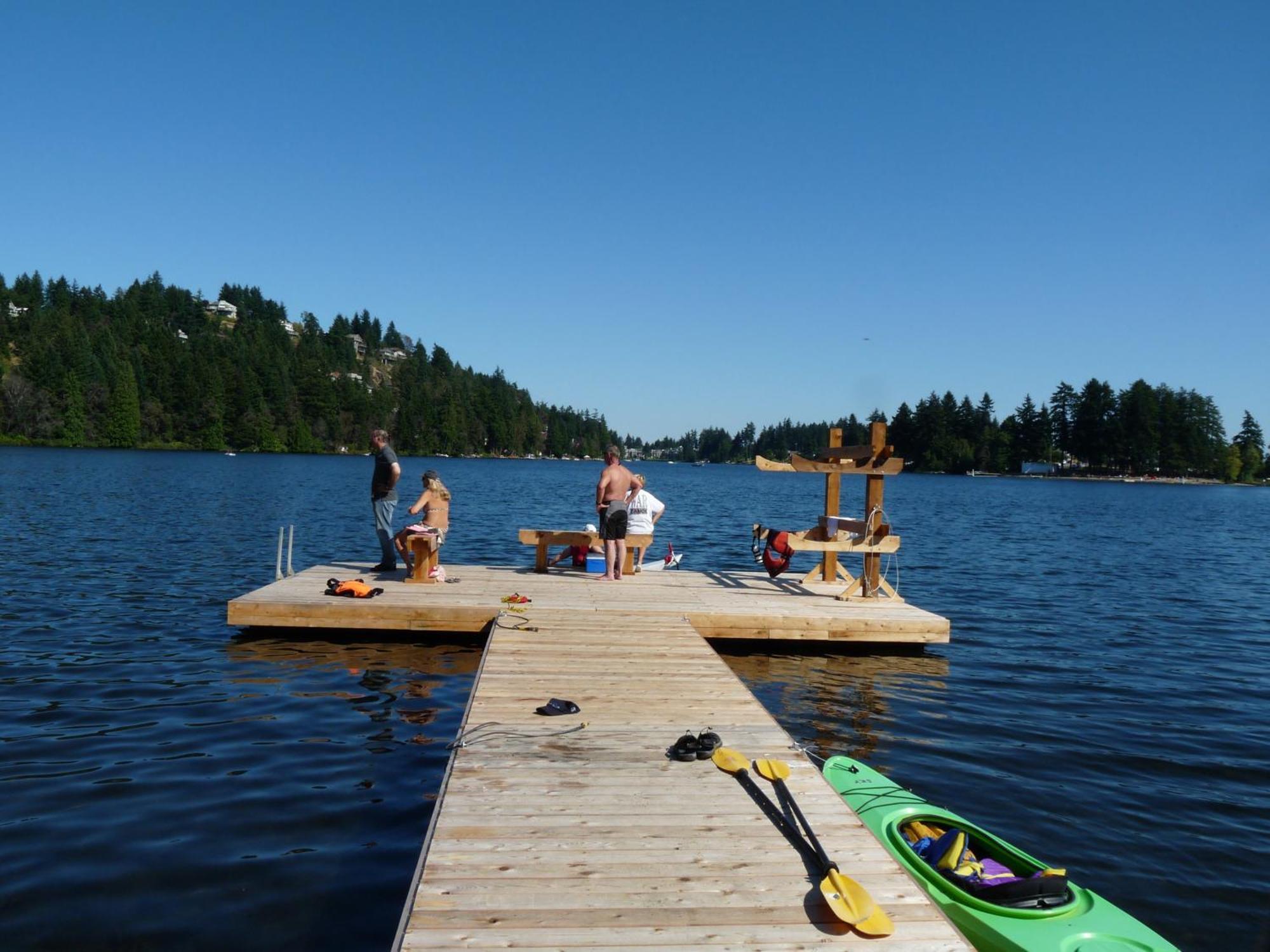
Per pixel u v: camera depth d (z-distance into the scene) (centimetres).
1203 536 3447
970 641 1235
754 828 471
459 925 363
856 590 1241
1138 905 508
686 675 792
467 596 1130
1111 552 2622
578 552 1421
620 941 355
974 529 3391
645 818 479
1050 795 671
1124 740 812
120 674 914
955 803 648
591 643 909
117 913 458
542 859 425
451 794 504
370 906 473
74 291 15400
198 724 765
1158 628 1396
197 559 1742
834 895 387
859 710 881
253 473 5825
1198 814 645
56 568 1570
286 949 430
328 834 559
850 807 505
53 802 595
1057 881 442
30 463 5922
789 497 5922
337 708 818
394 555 1318
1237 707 938
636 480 1377
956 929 378
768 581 1387
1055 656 1162
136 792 615
